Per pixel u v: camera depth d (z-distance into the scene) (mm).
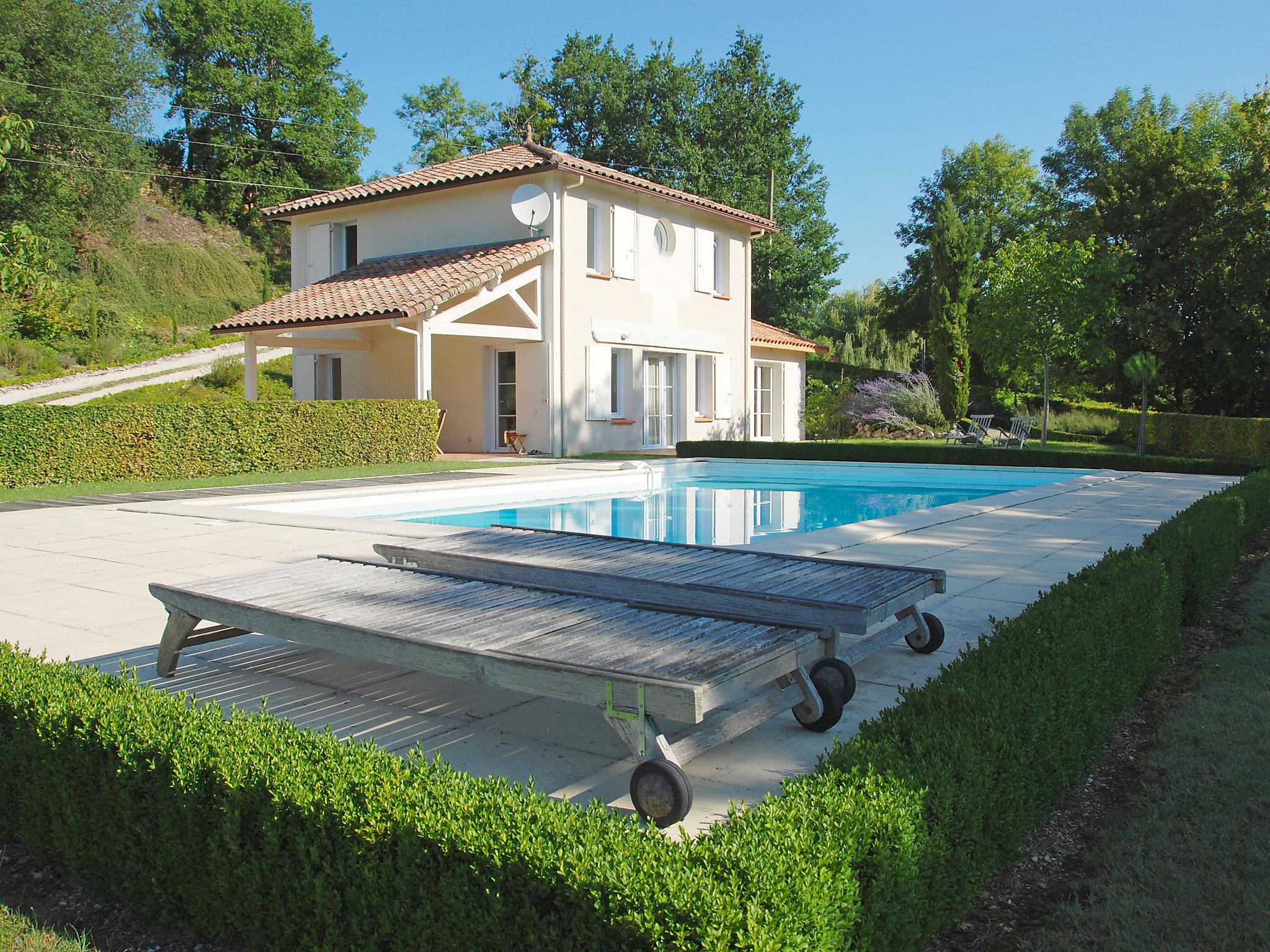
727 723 3238
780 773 3342
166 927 2721
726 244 24375
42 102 36969
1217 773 3406
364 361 21641
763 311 41688
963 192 42031
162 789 2639
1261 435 22500
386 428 16547
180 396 27562
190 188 50188
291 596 4266
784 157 41312
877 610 4105
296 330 19797
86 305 37344
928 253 41406
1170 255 29188
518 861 2010
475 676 3246
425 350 17016
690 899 1816
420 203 20891
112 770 2766
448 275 17828
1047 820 3188
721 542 10367
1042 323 23922
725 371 24375
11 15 36031
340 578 4750
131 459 13664
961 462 19203
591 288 20094
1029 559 7363
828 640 3703
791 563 5285
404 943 2199
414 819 2178
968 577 6633
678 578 4758
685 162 37875
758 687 3205
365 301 17672
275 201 51438
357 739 3691
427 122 46719
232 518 9836
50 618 5566
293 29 51125
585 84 39031
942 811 2379
